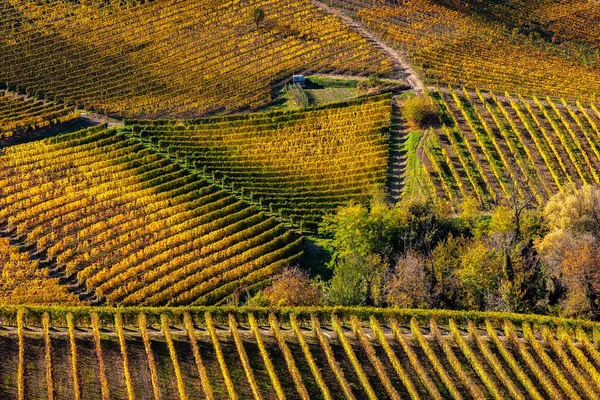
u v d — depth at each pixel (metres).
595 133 127.81
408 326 84.06
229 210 106.75
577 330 82.00
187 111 135.12
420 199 105.31
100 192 106.75
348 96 140.75
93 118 131.12
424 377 74.94
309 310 83.19
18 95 138.88
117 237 98.81
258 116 130.62
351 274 91.19
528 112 134.25
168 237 100.62
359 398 73.06
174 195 108.38
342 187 114.62
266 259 98.25
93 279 91.00
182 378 73.38
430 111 130.62
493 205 110.06
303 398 71.88
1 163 111.31
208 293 91.56
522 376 75.81
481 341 80.06
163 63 152.62
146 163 114.94
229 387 72.12
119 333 77.06
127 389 71.06
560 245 93.75
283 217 107.56
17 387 70.12
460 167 118.56
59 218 100.19
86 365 73.62
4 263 92.19
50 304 87.06
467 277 92.12
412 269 90.88
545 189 113.38
